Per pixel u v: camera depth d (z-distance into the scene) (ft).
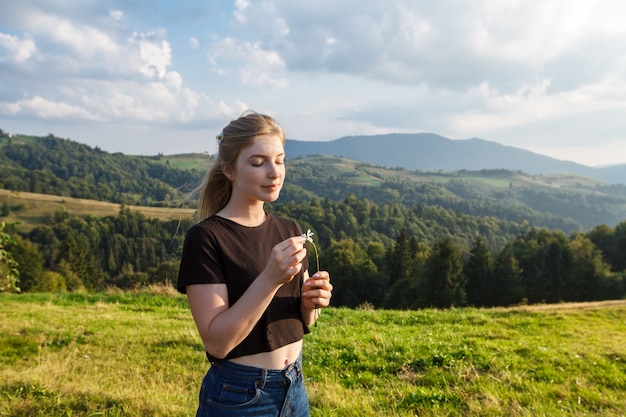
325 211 421.59
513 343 28.73
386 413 16.72
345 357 24.90
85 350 25.85
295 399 6.81
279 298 6.79
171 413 15.62
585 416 17.17
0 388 17.20
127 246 331.98
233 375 6.38
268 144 6.63
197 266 6.20
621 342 31.01
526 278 206.08
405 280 201.77
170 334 29.73
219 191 7.52
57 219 371.97
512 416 16.67
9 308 39.75
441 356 23.88
